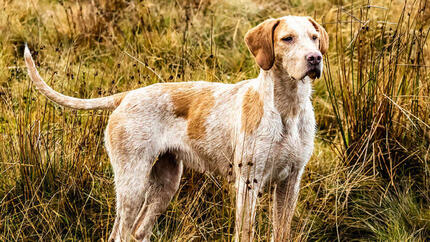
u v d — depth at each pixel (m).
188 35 5.66
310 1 6.64
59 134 4.05
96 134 3.98
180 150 3.40
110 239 3.38
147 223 3.51
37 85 3.44
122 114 3.37
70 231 3.47
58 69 5.14
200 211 3.62
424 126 3.90
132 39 5.89
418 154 3.87
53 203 3.63
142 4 6.29
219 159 3.30
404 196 3.65
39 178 3.72
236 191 3.11
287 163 3.10
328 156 4.22
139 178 3.33
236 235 2.96
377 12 5.87
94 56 5.65
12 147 3.91
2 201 3.59
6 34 6.01
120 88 4.63
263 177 3.10
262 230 3.51
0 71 5.14
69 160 3.83
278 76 3.00
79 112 4.32
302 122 3.08
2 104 4.51
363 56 4.26
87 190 3.78
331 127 4.71
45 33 6.15
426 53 4.66
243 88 3.22
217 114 3.25
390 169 3.83
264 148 3.02
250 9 6.47
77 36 5.91
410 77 4.00
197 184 3.67
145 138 3.31
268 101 3.01
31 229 3.50
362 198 3.79
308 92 3.07
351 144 3.94
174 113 3.37
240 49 5.77
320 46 3.09
